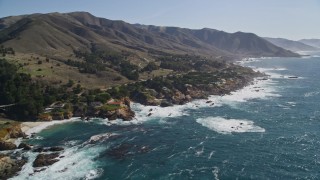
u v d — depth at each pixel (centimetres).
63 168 8825
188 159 9500
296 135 11462
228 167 8912
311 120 13412
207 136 11531
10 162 8906
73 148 10331
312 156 9506
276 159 9362
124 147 10431
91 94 16338
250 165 9006
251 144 10638
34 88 15762
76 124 13100
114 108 14362
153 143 10831
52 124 13025
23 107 13438
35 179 8188
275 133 11738
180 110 15612
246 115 14400
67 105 14538
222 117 14125
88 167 8931
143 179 8294
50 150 10056
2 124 11869
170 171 8731
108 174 8531
